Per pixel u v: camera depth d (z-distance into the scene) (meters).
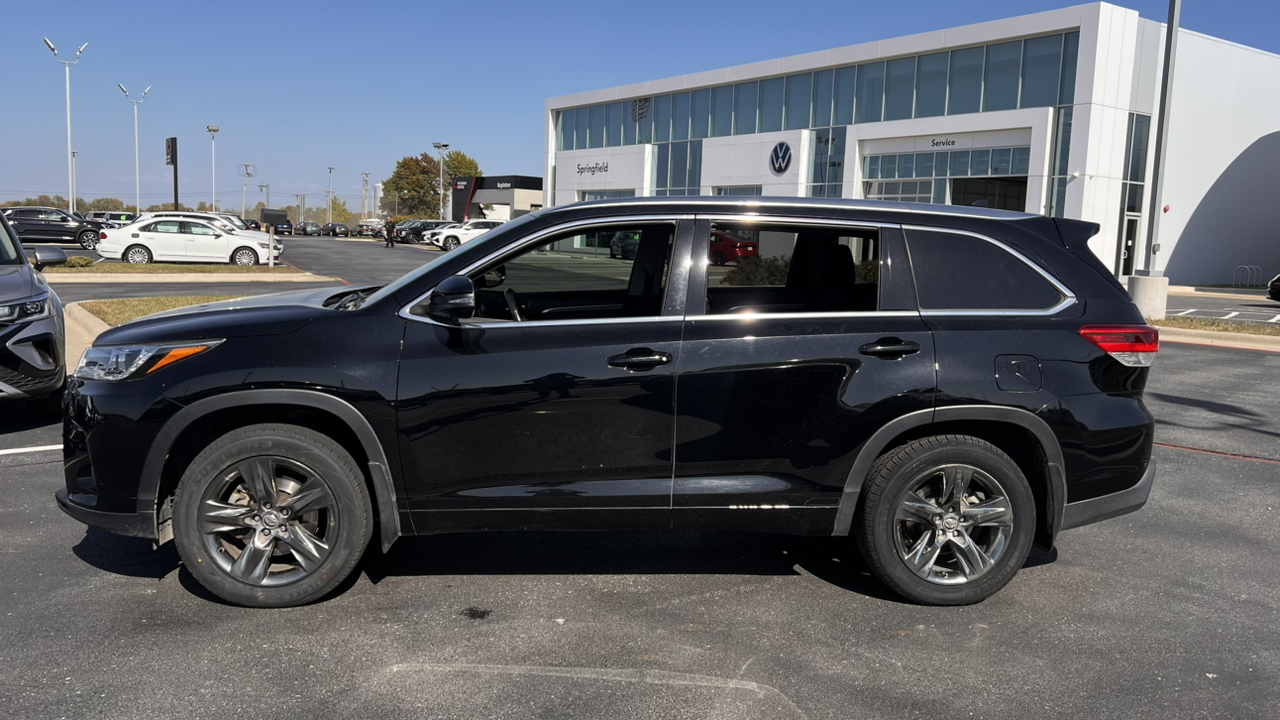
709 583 4.28
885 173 34.81
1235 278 37.12
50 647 3.49
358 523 3.84
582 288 4.32
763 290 4.14
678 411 3.84
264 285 23.16
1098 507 4.08
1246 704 3.22
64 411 3.91
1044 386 3.92
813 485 3.93
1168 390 9.99
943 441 3.93
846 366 3.86
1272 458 6.92
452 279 3.67
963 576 4.02
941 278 4.02
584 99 49.12
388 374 3.74
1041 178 29.62
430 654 3.49
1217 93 34.19
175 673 3.30
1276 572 4.54
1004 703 3.20
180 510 3.76
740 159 40.41
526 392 3.78
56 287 21.03
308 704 3.11
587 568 4.44
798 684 3.31
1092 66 28.38
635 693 3.22
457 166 128.00
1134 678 3.40
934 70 32.88
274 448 3.74
